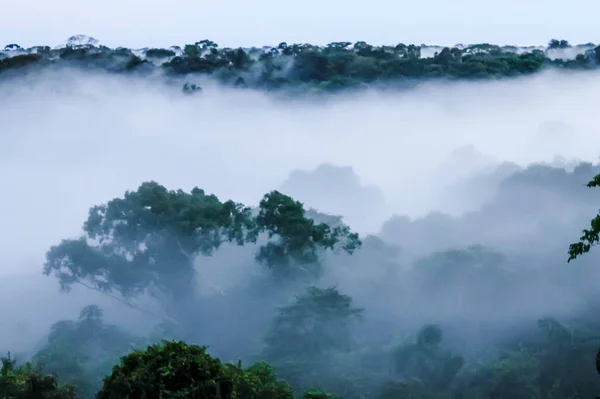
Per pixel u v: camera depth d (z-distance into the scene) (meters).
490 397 111.75
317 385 115.06
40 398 93.38
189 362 76.31
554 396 112.19
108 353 129.38
